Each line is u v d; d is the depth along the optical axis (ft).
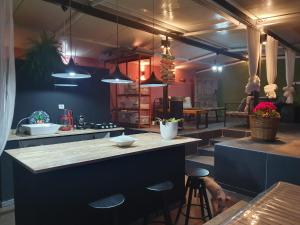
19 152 7.96
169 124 10.37
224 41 20.48
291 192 5.12
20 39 15.48
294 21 15.25
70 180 7.45
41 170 5.98
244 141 12.94
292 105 25.48
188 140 10.30
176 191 10.84
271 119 12.48
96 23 14.61
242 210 4.35
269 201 4.68
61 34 15.92
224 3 12.19
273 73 18.49
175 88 30.35
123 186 8.84
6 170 10.68
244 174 11.05
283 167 9.82
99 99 16.44
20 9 12.57
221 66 31.42
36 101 13.47
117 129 14.74
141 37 17.60
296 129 18.74
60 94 14.46
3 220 9.60
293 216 4.10
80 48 18.66
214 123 24.54
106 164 8.30
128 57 20.48
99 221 8.16
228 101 32.04
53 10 12.80
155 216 9.95
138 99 20.40
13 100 7.57
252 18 14.82
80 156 7.37
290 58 23.15
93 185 7.98
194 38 19.26
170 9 13.14
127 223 9.00
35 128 11.69
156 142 9.79
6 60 7.39
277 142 12.64
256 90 15.78
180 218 9.79
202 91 32.63
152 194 9.84
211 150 16.21
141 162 9.40
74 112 15.16
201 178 9.25
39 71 12.78
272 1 12.42
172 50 22.18
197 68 32.37
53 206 7.13
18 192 7.94
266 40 17.90
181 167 11.08
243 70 30.66
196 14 13.87
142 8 12.96
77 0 11.68
